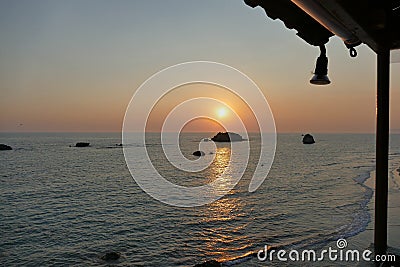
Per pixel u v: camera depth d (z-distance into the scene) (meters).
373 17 2.44
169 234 12.25
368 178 28.38
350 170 34.66
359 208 15.83
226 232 12.34
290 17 2.95
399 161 42.81
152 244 11.13
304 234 11.58
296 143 98.62
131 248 10.80
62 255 10.33
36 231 12.99
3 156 50.31
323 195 20.11
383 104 4.19
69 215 15.67
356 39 2.85
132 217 15.10
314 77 3.45
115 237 12.03
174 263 9.40
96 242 11.51
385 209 4.41
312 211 15.49
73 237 12.15
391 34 3.09
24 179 28.23
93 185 25.36
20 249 10.91
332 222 13.18
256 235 11.77
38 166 38.03
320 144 95.44
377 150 4.36
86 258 10.05
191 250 10.44
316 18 2.21
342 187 23.36
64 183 26.22
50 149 65.19
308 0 1.87
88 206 17.77
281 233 11.89
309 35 3.19
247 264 8.77
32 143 87.69
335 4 1.93
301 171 33.91
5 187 24.11
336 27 2.43
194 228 13.02
